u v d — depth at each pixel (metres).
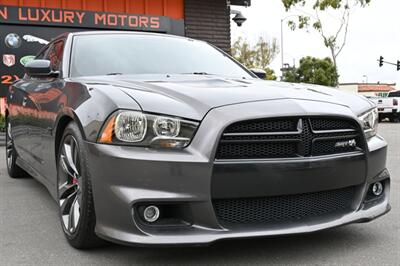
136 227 2.90
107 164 2.97
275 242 3.60
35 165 4.81
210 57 4.89
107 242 3.41
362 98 3.80
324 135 3.18
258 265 3.17
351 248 3.50
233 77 4.31
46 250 3.49
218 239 2.92
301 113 3.09
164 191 2.88
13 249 3.54
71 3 12.89
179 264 3.18
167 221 2.98
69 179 3.65
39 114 4.46
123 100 3.08
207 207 2.92
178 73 4.33
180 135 2.95
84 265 3.19
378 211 3.53
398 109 27.70
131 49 4.55
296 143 3.09
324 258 3.30
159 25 13.41
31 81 5.26
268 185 3.01
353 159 3.32
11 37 12.20
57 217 4.39
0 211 4.61
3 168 7.07
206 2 14.17
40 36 12.44
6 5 12.12
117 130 2.99
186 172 2.88
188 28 13.93
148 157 2.88
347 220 3.30
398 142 12.07
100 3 13.16
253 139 3.00
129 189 2.90
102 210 3.04
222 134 2.92
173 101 3.10
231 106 3.04
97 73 4.17
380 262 3.24
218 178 2.92
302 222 3.16
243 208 3.06
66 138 3.60
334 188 3.25
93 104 3.23
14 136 5.79
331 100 3.45
